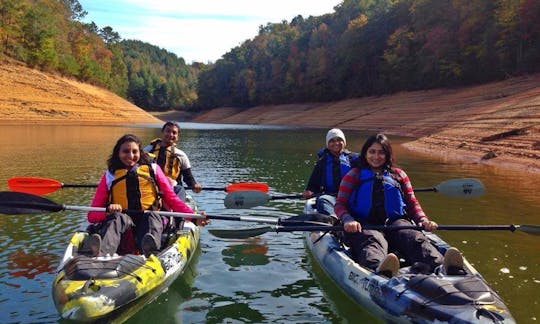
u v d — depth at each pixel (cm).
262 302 448
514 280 497
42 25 5972
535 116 1834
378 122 4597
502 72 4019
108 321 380
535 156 1409
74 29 7931
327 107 6756
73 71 6450
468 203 889
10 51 5419
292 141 2816
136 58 15388
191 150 2116
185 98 12838
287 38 9250
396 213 482
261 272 529
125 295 391
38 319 396
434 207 855
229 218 513
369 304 402
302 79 7875
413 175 1254
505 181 1132
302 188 1081
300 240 655
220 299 454
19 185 647
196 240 604
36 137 2636
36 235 650
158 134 3300
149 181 515
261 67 9562
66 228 687
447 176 1228
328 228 478
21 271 510
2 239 630
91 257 426
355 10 7506
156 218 499
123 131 3631
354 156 691
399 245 461
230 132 4119
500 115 2189
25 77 5188
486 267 539
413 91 5272
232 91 10306
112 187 504
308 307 438
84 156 1650
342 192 492
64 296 370
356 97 6600
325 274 520
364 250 445
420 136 3045
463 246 621
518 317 407
